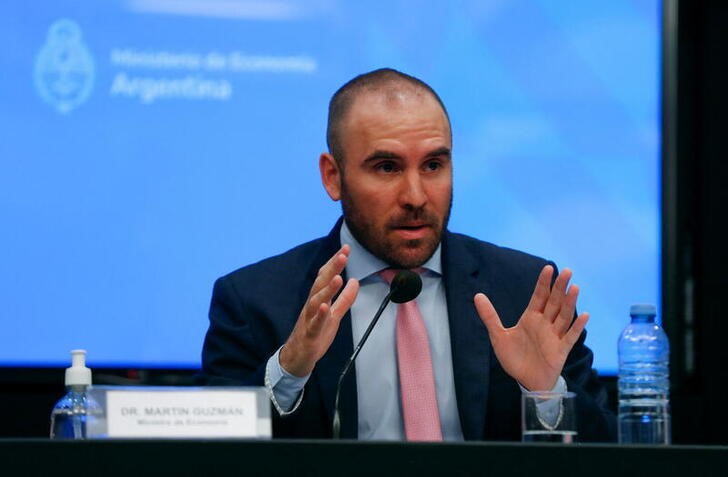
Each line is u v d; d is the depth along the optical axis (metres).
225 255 10.19
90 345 10.04
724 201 11.21
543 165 10.62
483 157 10.54
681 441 11.10
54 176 10.09
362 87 7.00
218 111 10.24
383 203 6.85
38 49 10.12
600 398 7.24
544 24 10.69
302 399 6.69
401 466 4.71
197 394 5.17
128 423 5.11
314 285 6.17
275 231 10.23
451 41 10.53
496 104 10.59
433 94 7.01
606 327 10.63
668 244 10.77
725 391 11.15
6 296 9.98
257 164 10.25
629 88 10.80
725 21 11.44
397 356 6.95
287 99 10.30
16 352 9.98
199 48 10.26
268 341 7.05
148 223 10.15
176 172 10.19
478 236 10.51
